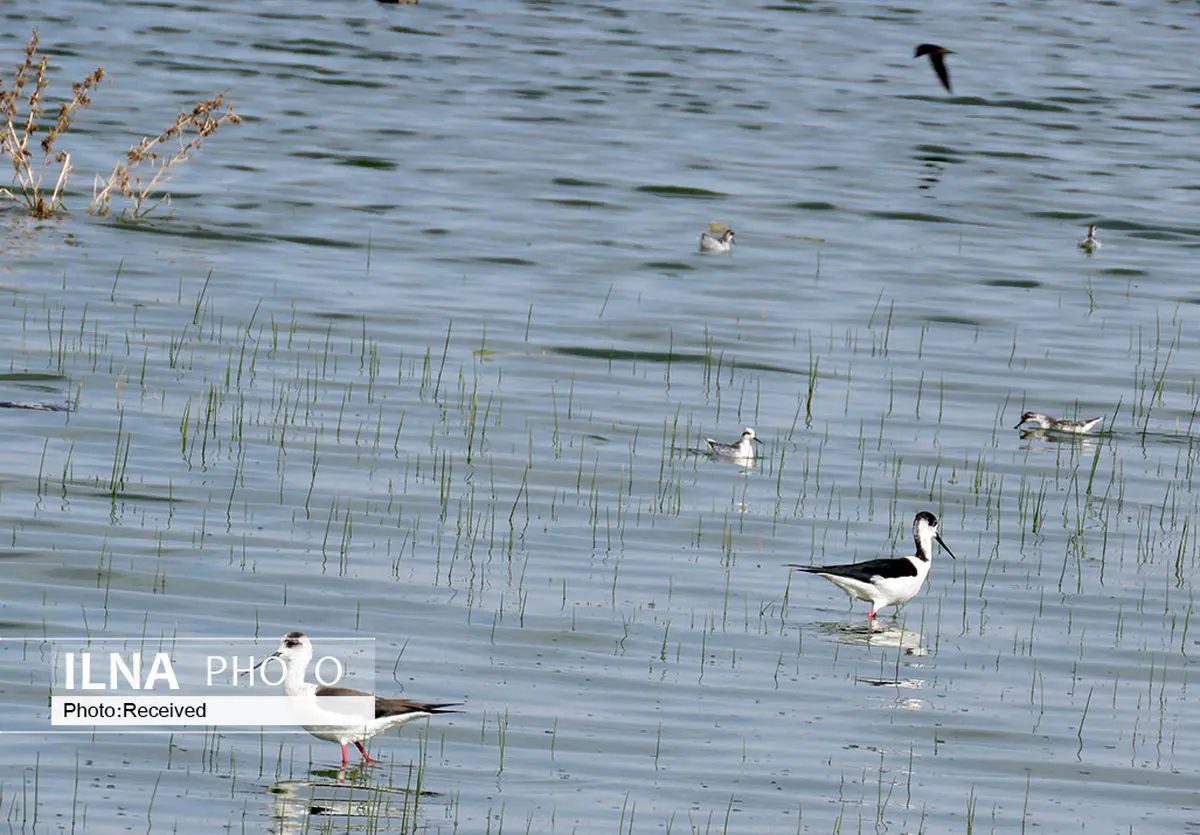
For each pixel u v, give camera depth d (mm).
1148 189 63719
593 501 30484
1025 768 21359
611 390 37656
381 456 32031
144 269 44812
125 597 25000
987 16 96500
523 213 55125
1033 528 30266
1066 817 20078
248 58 76062
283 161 59594
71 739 20672
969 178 63969
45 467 30031
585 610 25609
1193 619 26531
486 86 74188
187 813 18891
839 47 86625
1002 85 80062
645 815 19484
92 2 85625
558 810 19453
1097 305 47938
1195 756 21891
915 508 31141
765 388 38500
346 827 18688
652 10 93500
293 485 30141
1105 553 29250
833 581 25688
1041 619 26297
